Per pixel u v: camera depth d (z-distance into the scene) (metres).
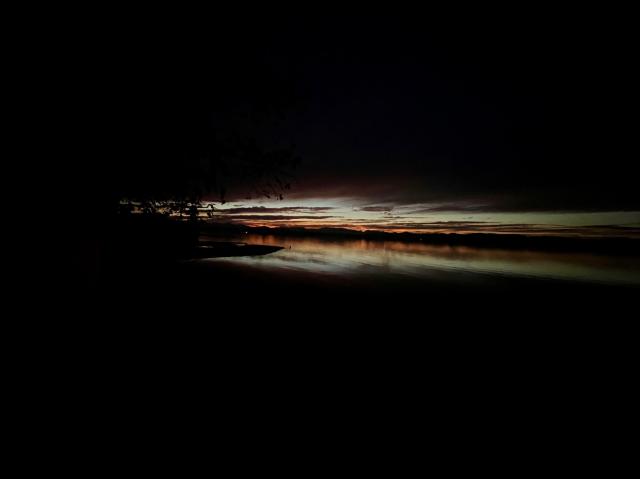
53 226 3.58
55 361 3.61
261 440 3.22
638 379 5.25
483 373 5.37
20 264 3.22
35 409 3.04
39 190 3.30
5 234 3.07
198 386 4.16
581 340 7.29
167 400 3.72
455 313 9.38
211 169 4.94
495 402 4.40
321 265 18.27
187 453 2.90
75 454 2.65
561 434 3.68
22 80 2.92
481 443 3.45
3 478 2.31
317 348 6.06
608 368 5.72
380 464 3.02
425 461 3.10
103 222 4.52
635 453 3.36
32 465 2.46
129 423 3.18
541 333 7.76
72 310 3.89
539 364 5.86
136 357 4.72
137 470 2.60
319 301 9.93
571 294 12.19
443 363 5.73
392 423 3.74
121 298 8.12
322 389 4.47
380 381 4.86
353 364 5.43
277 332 6.80
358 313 8.86
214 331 6.46
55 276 3.62
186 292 9.74
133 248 12.98
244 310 8.30
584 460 3.22
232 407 3.77
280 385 4.47
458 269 18.28
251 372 4.79
